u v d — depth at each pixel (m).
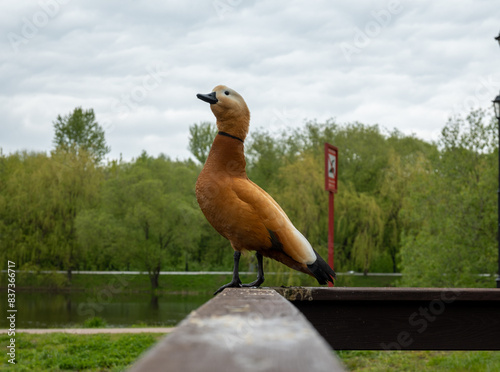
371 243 24.48
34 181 32.16
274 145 27.86
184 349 0.61
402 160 26.98
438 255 12.95
